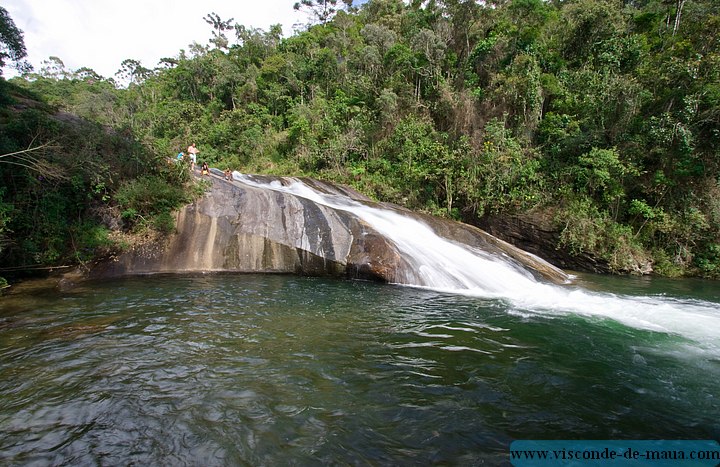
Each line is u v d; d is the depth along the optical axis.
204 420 3.95
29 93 17.92
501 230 19.36
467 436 3.76
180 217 12.43
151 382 4.73
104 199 11.74
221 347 5.90
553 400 4.55
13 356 5.40
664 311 9.00
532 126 20.72
